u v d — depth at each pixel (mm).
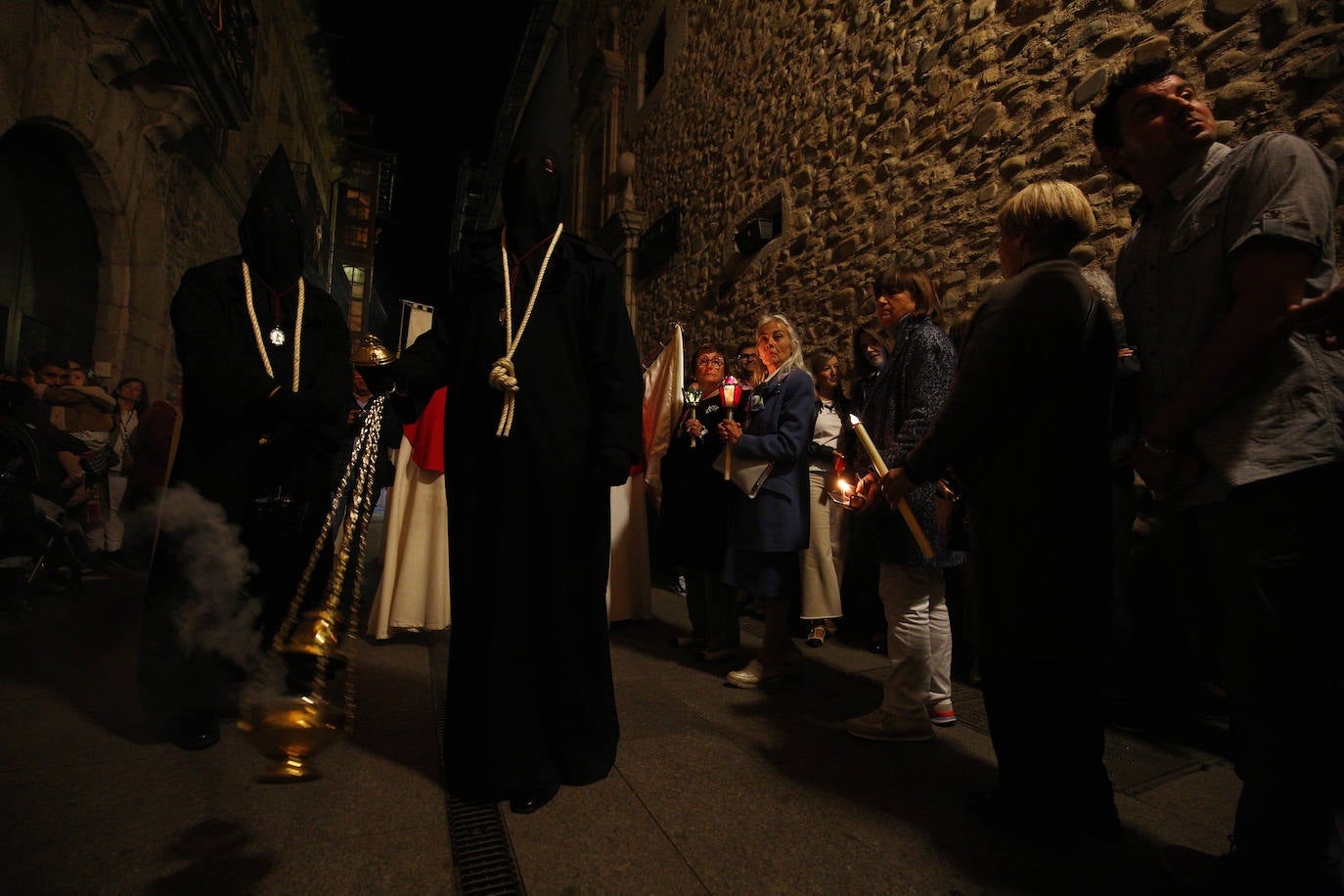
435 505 3205
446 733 1562
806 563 2836
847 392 4309
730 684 2621
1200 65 2449
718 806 1571
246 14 7859
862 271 4305
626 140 9711
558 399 1634
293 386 1933
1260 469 1098
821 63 4977
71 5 5195
